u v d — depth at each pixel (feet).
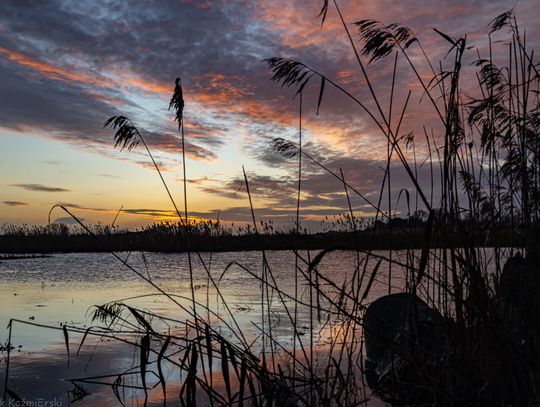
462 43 9.74
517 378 9.31
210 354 10.95
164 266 56.90
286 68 10.35
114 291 35.53
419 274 8.27
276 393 10.55
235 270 49.03
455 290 9.52
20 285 40.14
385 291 26.35
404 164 8.59
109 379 14.52
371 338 14.15
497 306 10.30
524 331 10.00
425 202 8.29
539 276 10.09
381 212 11.21
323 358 16.10
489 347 9.17
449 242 9.84
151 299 31.01
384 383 12.54
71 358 16.90
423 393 10.33
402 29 10.64
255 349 17.19
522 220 11.23
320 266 45.34
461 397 9.46
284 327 21.38
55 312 26.25
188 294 32.99
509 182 12.12
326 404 10.61
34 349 18.21
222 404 10.70
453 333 9.99
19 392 13.14
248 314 24.82
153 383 14.16
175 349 18.02
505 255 11.53
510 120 13.01
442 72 11.09
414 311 10.39
